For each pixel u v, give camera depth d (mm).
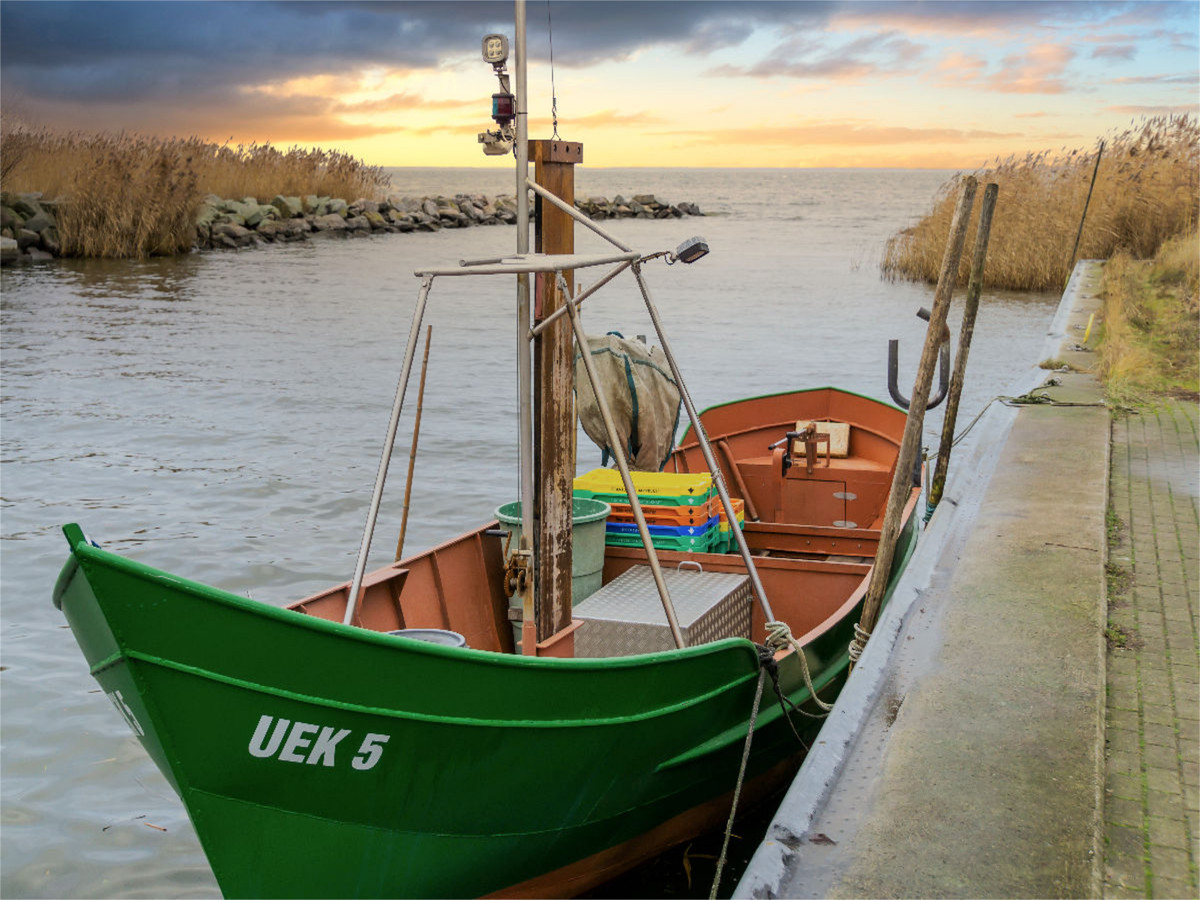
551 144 5570
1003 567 6492
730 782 5504
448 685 3902
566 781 4492
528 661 4074
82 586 3422
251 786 3746
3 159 41156
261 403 15789
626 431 7113
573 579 6379
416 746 3951
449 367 18797
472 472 12422
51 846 5559
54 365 18703
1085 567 6445
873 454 9250
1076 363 13758
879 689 4988
